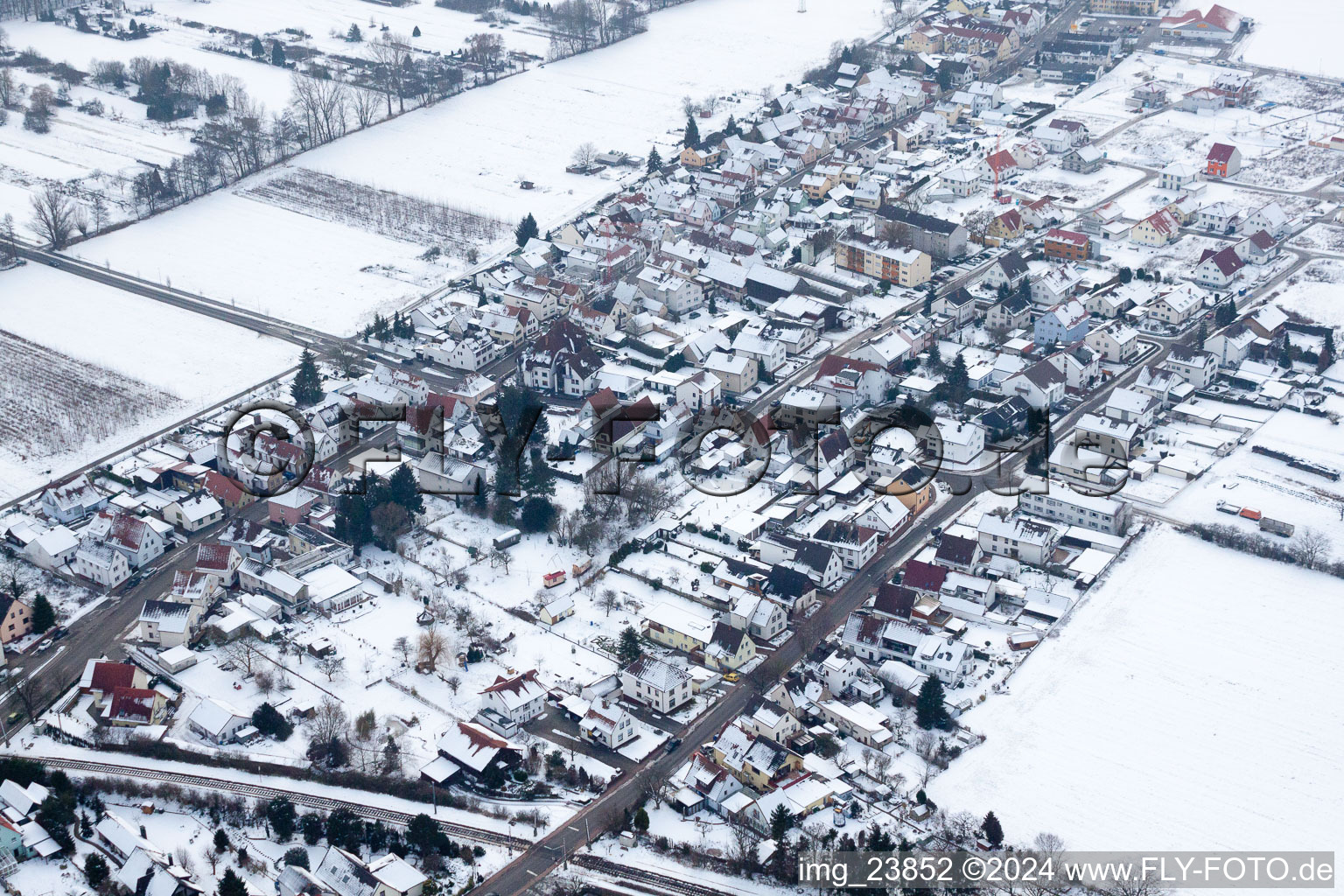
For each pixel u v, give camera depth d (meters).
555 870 191.00
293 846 195.00
